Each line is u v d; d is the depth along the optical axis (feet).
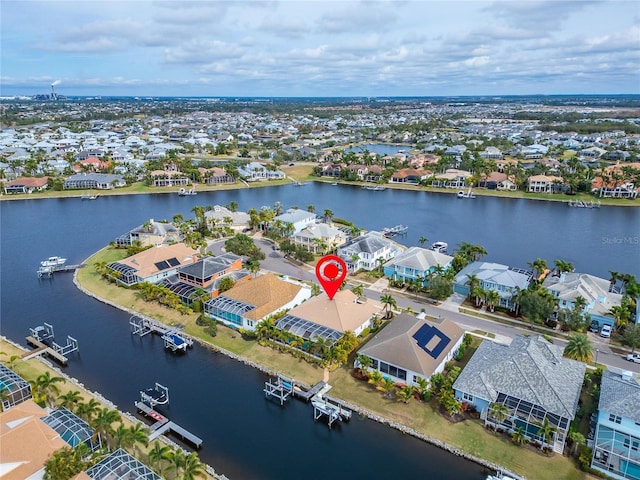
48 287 394.32
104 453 192.95
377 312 319.27
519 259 468.75
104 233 552.41
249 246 440.45
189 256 421.18
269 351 287.28
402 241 523.70
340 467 201.46
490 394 219.61
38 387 235.81
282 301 328.70
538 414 205.98
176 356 288.10
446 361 264.72
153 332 318.45
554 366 235.61
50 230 566.77
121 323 330.75
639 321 301.22
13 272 429.38
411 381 246.06
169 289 360.07
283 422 230.07
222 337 305.73
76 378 265.13
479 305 343.26
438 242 494.59
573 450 203.41
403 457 206.08
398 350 253.24
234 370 272.72
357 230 510.99
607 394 207.72
